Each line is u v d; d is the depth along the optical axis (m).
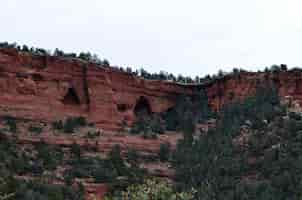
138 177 104.81
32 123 115.31
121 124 123.75
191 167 107.94
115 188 101.81
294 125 110.12
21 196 91.19
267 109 117.12
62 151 110.06
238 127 115.12
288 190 95.56
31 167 101.50
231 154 108.31
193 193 96.69
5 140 106.56
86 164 107.06
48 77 120.69
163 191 93.19
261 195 95.19
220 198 96.81
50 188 95.69
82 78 123.88
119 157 109.25
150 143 117.69
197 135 120.94
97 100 123.62
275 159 103.19
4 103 115.62
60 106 120.44
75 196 97.00
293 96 122.94
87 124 120.19
